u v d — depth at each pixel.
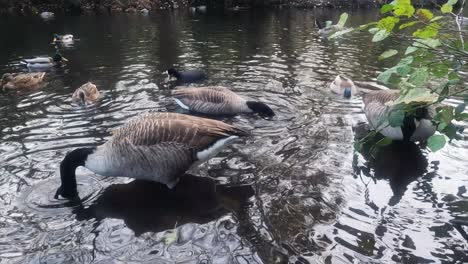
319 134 2.16
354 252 1.30
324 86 2.98
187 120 1.68
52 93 2.87
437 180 1.71
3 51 4.32
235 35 5.09
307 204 1.55
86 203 1.58
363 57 3.88
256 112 2.48
